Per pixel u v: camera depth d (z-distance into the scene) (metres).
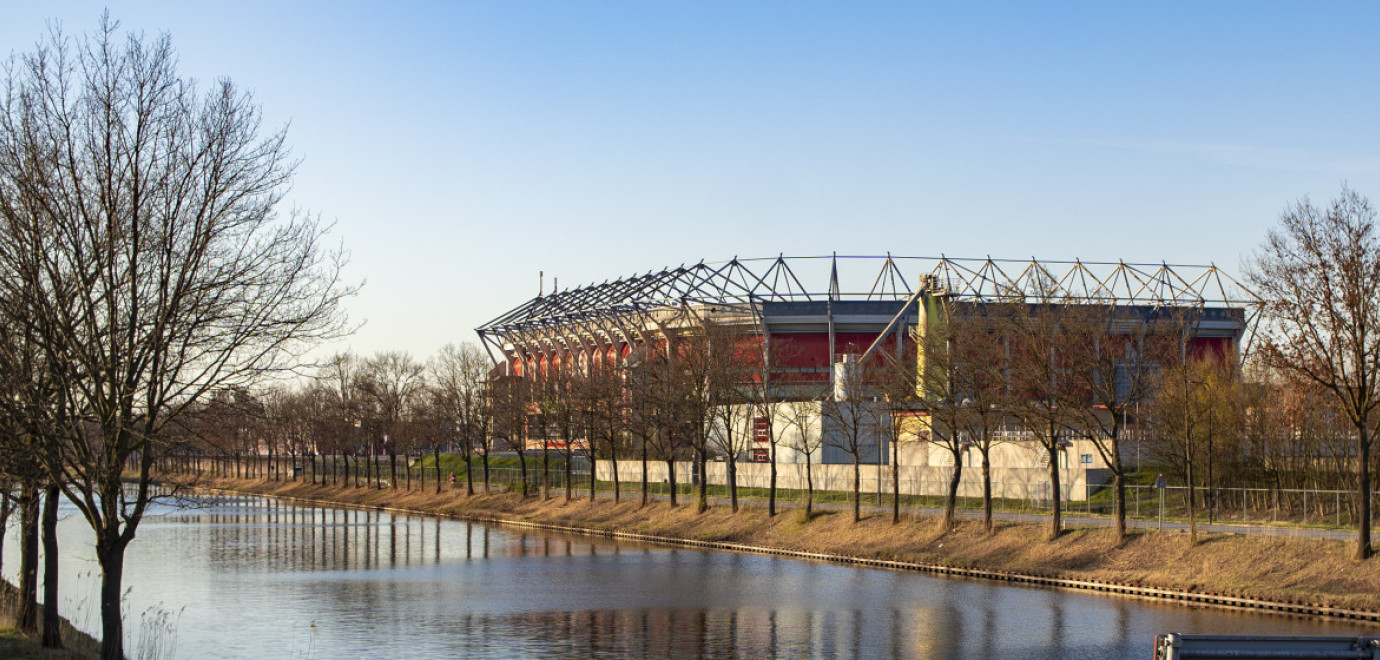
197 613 56.72
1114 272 144.88
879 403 86.25
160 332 29.36
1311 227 50.59
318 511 140.25
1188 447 61.41
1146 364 64.94
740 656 44.81
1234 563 55.12
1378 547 51.66
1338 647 23.52
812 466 105.44
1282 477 74.94
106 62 30.08
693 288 138.62
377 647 47.47
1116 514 63.94
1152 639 45.44
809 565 74.12
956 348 71.50
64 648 36.00
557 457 162.12
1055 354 66.12
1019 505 81.69
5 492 32.56
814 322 142.12
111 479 29.62
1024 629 48.72
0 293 28.98
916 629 49.59
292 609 58.06
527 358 179.62
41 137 29.78
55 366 28.28
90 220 29.55
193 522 120.69
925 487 93.81
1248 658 23.50
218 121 31.19
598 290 154.25
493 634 50.31
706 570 72.62
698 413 96.38
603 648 46.81
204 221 30.98
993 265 139.25
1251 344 54.66
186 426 32.22
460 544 94.31
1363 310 49.72
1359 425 50.53
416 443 160.38
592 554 84.56
